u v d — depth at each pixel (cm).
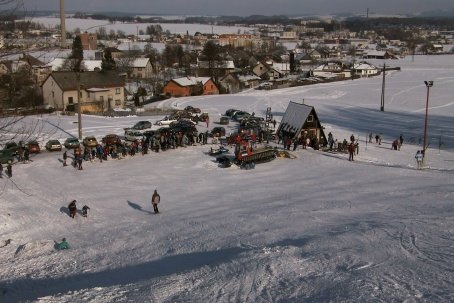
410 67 19012
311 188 3241
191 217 2639
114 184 3412
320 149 4659
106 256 2072
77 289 1517
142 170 3806
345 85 12850
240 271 1504
